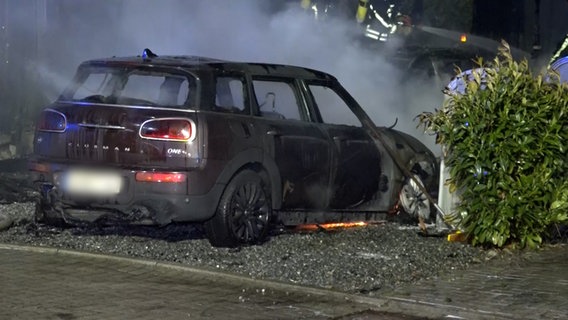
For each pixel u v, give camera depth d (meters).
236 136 14.95
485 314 11.93
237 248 15.17
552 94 15.12
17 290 12.66
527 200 15.05
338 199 16.77
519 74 15.13
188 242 15.68
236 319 11.62
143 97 15.25
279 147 15.62
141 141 14.50
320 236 16.47
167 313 11.77
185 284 13.22
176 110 14.59
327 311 12.11
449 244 15.77
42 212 16.05
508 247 15.58
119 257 14.42
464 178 15.48
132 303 12.17
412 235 16.58
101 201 14.68
